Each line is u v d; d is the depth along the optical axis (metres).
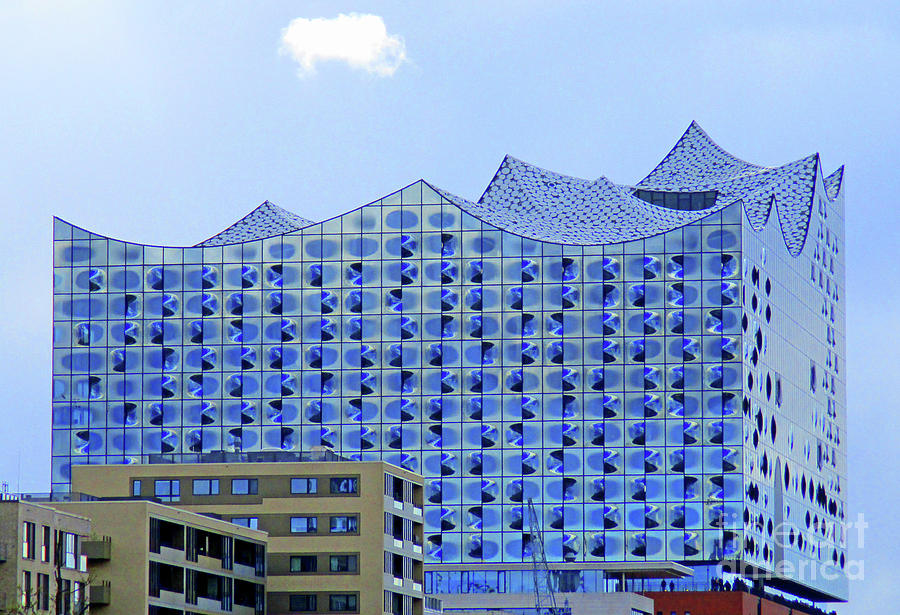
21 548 148.12
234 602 183.00
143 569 164.75
